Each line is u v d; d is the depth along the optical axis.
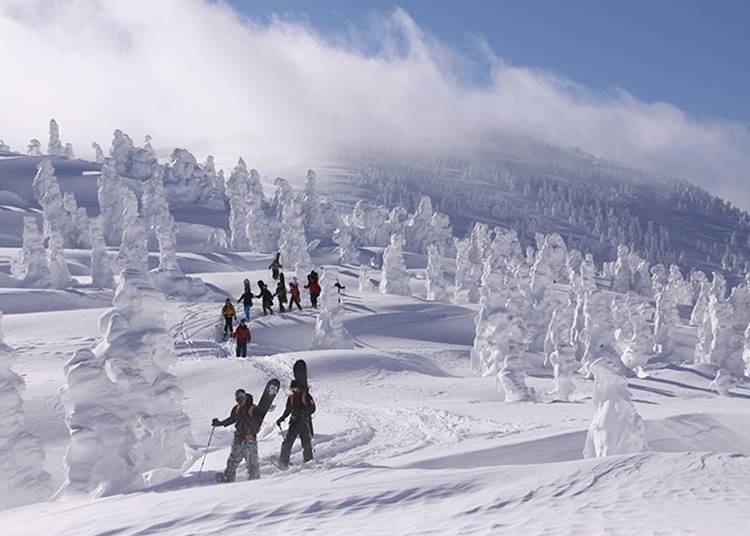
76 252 79.06
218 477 12.90
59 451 20.17
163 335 16.91
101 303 54.00
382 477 11.30
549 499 8.70
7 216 106.69
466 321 57.84
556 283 108.44
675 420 20.72
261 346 39.94
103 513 9.85
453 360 44.00
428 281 81.12
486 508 8.35
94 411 14.20
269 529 7.96
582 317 56.19
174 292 54.97
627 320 59.66
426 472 11.55
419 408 23.72
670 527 6.82
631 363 53.16
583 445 16.92
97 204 124.44
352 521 8.11
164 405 15.78
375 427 19.62
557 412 23.52
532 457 15.85
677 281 136.62
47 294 53.12
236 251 102.19
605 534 6.62
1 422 14.88
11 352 15.21
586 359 45.75
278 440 17.81
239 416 12.91
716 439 20.53
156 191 88.62
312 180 133.25
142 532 8.34
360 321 53.06
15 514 11.27
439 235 133.88
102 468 13.98
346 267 93.44
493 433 18.52
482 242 108.62
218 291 59.22
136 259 57.75
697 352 61.25
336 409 23.58
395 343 48.44
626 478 9.83
